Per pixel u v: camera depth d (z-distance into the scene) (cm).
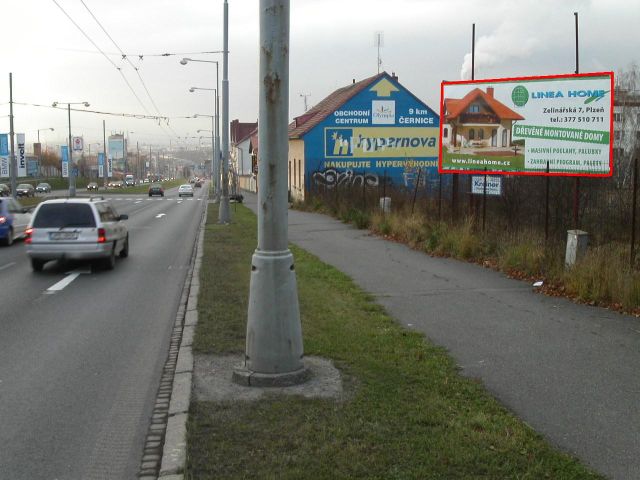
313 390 582
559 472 423
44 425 545
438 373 638
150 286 1282
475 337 796
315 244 1836
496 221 1568
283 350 601
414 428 492
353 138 4053
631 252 1082
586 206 1352
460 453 447
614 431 502
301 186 4188
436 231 1681
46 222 1466
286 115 595
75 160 15050
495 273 1291
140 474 453
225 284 1190
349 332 802
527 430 494
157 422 548
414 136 4112
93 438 516
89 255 1460
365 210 2462
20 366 723
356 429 489
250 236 2231
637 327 848
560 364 683
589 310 953
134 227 2964
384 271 1325
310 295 1055
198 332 822
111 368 715
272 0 583
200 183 15612
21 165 7188
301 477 414
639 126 3212
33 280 1361
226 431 489
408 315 920
